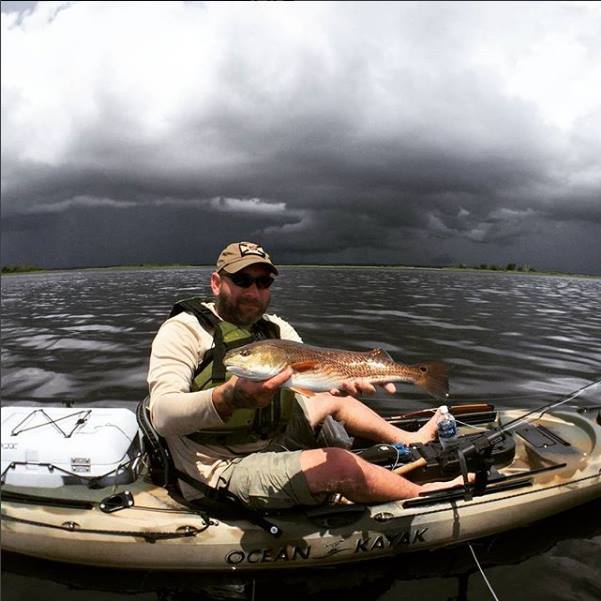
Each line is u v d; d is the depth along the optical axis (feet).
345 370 4.53
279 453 5.05
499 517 5.38
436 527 5.20
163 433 4.76
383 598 4.72
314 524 5.03
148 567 4.98
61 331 15.97
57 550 5.00
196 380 5.00
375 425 6.43
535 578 4.88
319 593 4.82
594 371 11.20
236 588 4.89
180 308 5.43
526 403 9.17
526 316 18.60
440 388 4.92
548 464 6.19
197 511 5.13
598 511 5.87
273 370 4.26
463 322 17.33
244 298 5.20
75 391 9.93
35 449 5.40
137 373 11.06
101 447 5.40
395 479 5.31
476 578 4.92
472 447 5.39
